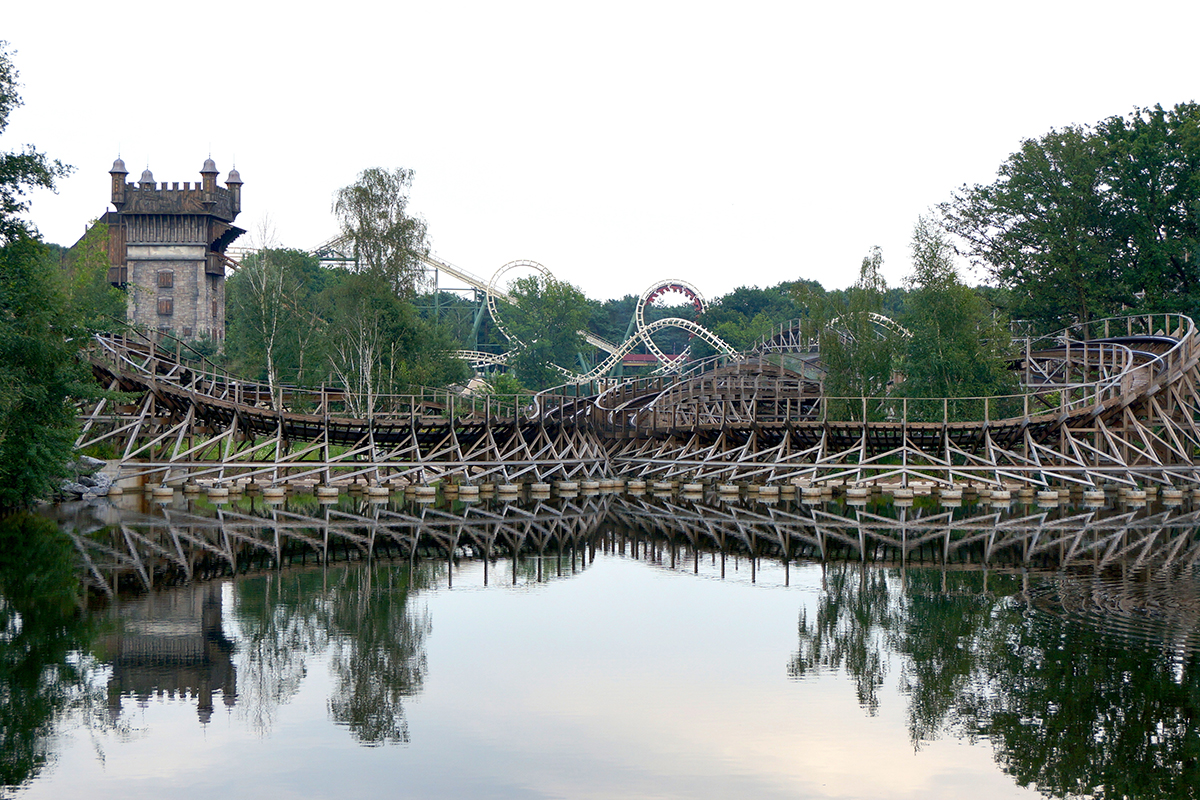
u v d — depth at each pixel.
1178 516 44.62
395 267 83.44
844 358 74.50
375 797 13.90
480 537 38.41
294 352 91.75
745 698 18.34
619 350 140.12
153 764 14.99
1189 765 15.10
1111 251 79.69
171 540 35.09
